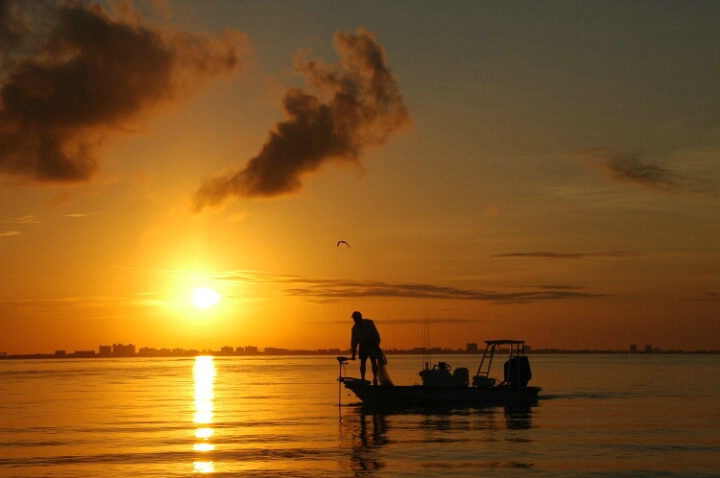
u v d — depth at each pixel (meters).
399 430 24.77
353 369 119.94
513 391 36.41
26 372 119.00
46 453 20.42
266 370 118.88
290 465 18.14
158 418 30.19
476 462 18.38
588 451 20.05
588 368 115.12
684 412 31.36
